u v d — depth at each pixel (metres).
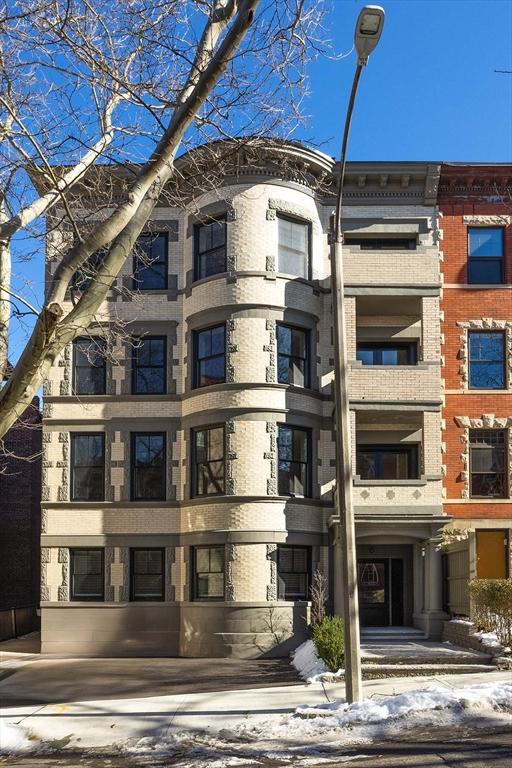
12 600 31.91
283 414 22.92
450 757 9.61
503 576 23.73
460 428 24.20
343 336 13.51
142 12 11.52
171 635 23.34
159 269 25.19
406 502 22.11
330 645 16.42
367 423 24.34
